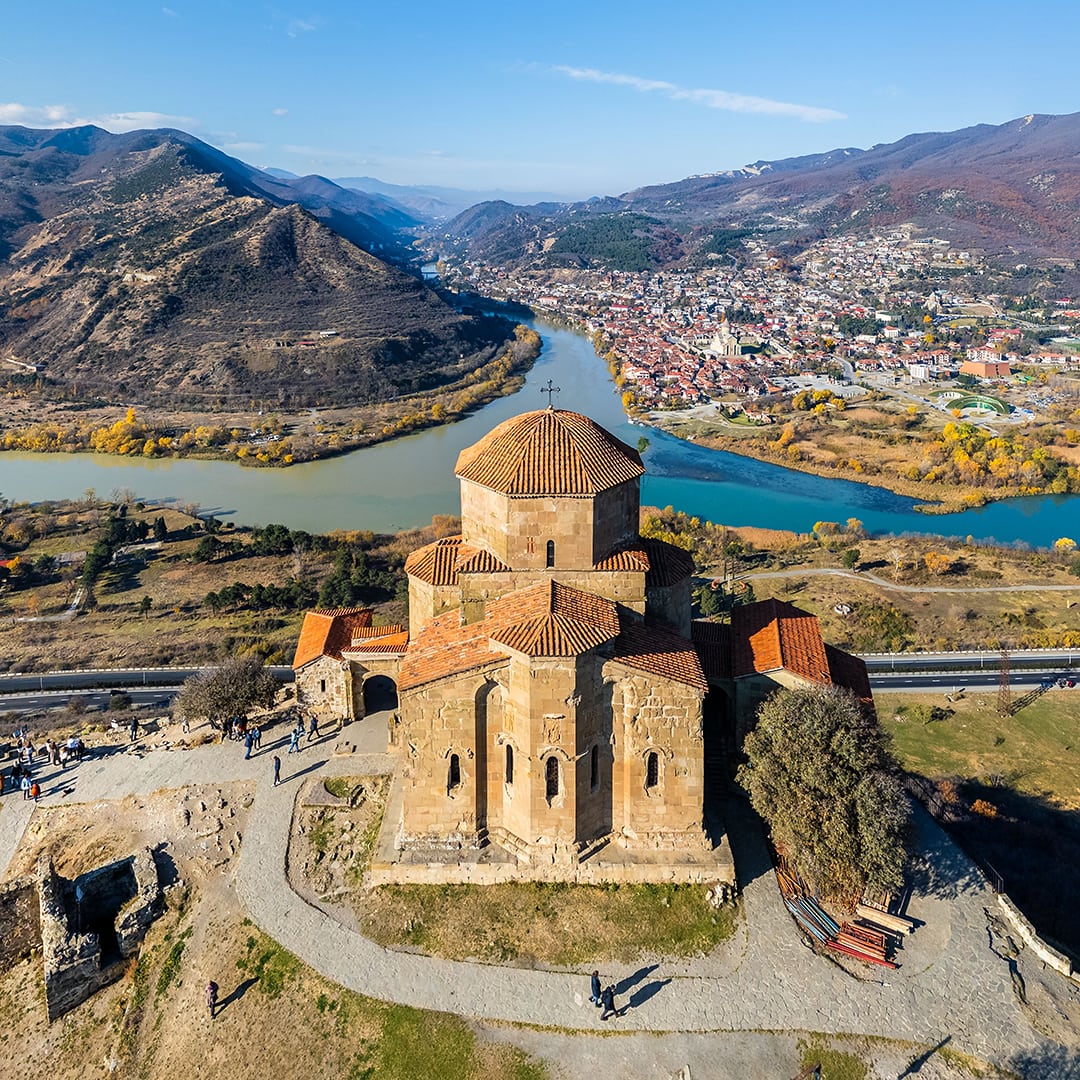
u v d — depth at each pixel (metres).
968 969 32.53
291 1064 29.02
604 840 36.59
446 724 35.53
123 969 35.03
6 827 43.34
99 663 74.62
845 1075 28.27
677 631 42.06
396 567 102.75
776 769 35.31
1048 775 59.22
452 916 34.28
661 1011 30.34
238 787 43.69
